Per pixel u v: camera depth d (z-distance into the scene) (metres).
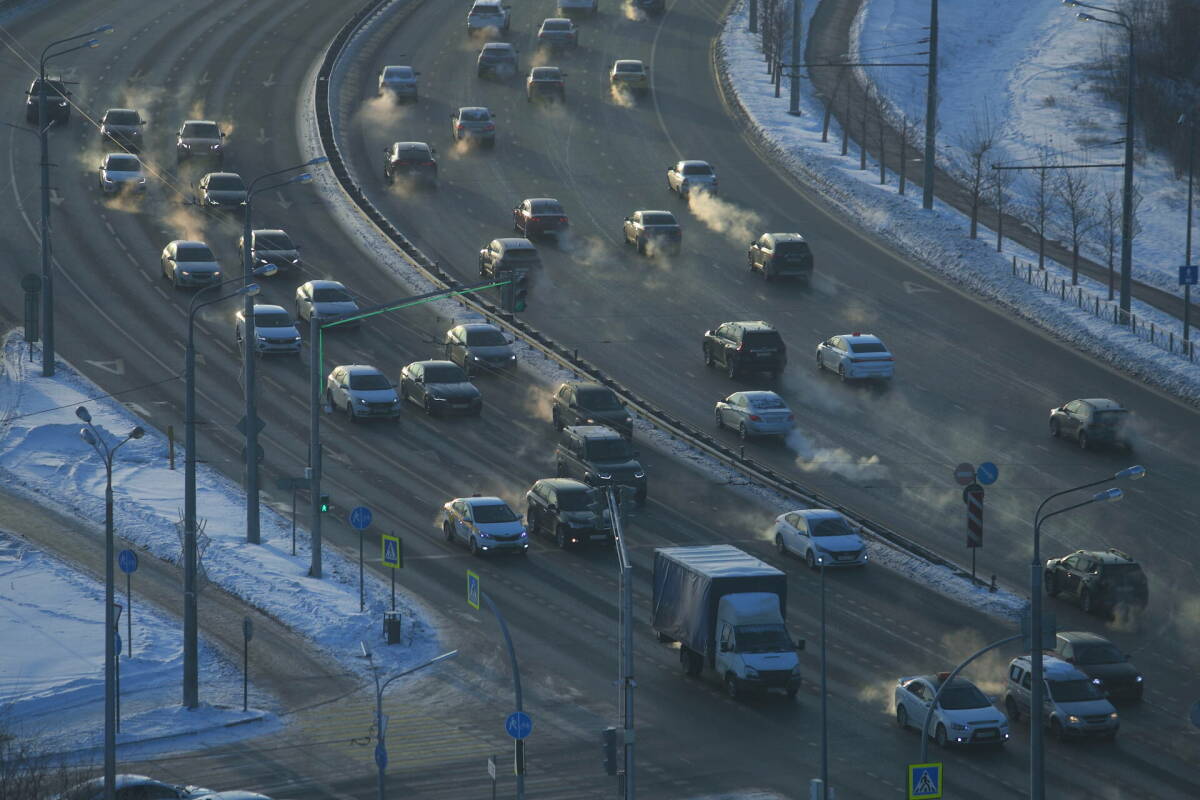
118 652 159.00
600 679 174.25
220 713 162.88
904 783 146.50
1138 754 158.38
